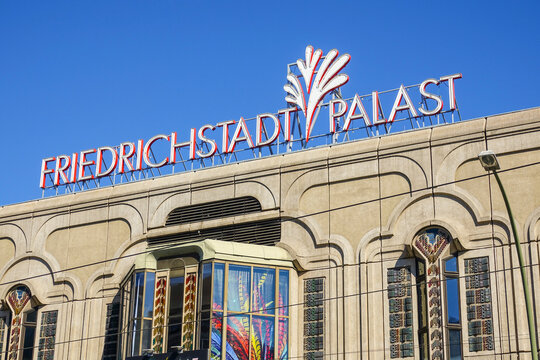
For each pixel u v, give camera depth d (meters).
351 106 40.66
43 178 45.94
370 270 36.62
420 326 35.03
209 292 36.47
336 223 37.94
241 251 37.34
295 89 42.72
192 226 40.66
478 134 36.28
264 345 36.41
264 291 37.16
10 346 42.53
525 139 35.41
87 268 42.47
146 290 38.28
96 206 43.41
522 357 32.84
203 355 34.91
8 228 45.12
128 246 41.81
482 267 34.56
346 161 38.53
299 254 38.12
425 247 35.69
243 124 42.50
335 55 42.28
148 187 42.47
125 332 38.81
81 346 41.03
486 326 33.78
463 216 35.56
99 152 45.12
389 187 37.38
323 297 37.25
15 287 43.66
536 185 34.72
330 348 36.34
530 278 33.72
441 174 36.50
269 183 39.81
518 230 34.47
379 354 35.38
